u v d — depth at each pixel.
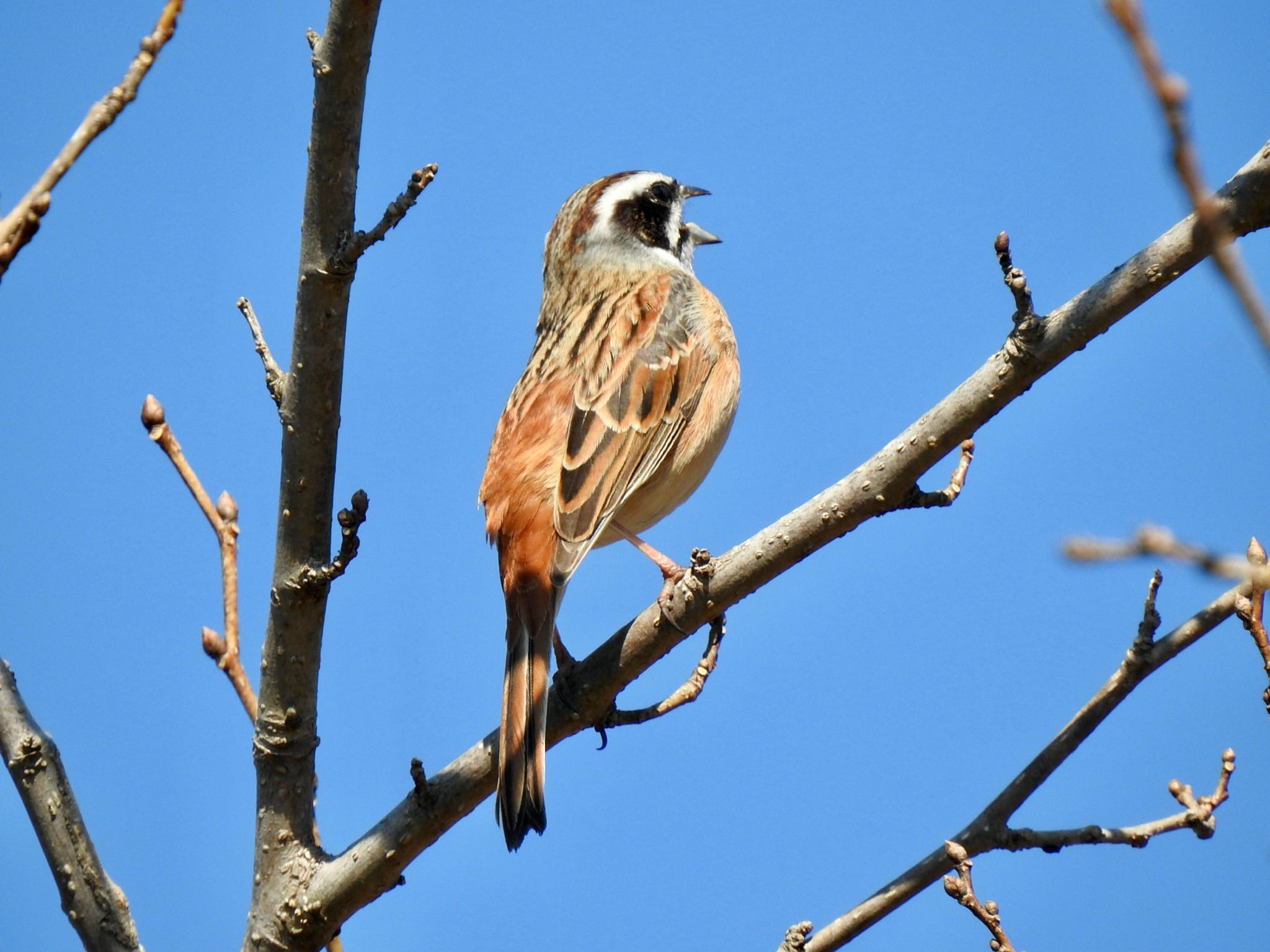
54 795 9.80
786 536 9.82
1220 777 10.26
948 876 9.91
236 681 10.34
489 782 10.27
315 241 9.16
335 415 9.62
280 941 10.34
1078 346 8.97
